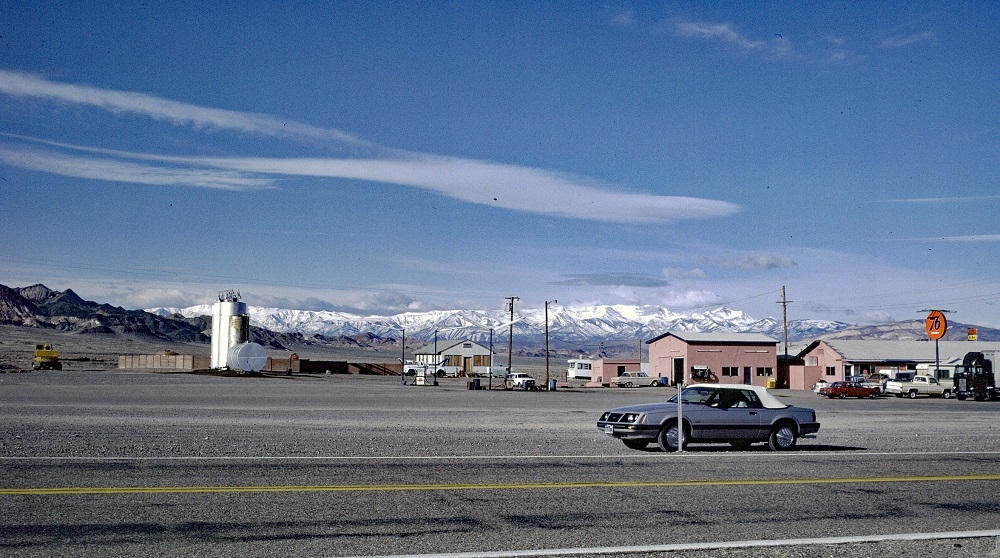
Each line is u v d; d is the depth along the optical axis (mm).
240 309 116188
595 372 109562
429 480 15016
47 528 10422
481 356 132125
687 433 21234
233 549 9516
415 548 9695
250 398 49188
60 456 17688
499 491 13875
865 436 27344
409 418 33438
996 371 70312
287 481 14594
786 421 22000
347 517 11469
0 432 23438
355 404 44406
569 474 16109
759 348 96625
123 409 35938
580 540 10250
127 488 13523
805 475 16391
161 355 127500
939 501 13469
